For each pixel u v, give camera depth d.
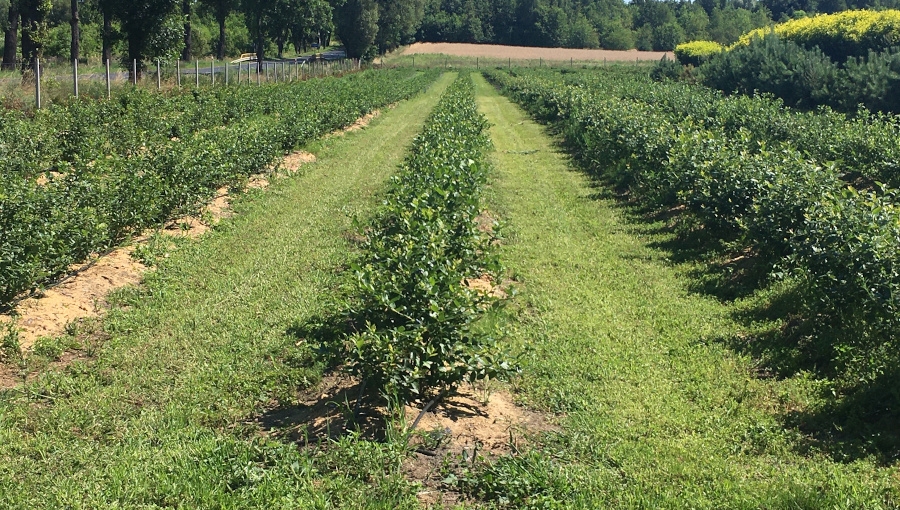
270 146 18.30
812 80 29.17
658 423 6.82
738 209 12.50
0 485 5.50
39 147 16.30
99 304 9.34
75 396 7.05
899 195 10.42
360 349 6.41
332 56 91.94
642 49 111.56
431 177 12.69
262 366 7.78
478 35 119.19
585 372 7.90
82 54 53.06
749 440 6.53
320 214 14.64
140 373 7.58
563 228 14.41
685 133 17.14
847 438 6.54
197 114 23.28
